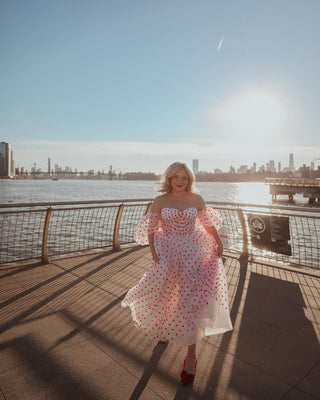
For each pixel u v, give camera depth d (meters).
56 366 2.68
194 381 2.53
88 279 4.84
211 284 2.72
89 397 2.32
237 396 2.35
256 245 6.11
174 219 2.79
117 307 3.86
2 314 3.63
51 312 3.70
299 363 2.78
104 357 2.83
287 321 3.58
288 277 5.04
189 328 2.53
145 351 2.95
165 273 2.68
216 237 3.00
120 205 6.73
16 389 2.39
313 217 5.47
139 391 2.39
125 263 5.71
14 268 5.36
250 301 4.11
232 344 3.10
